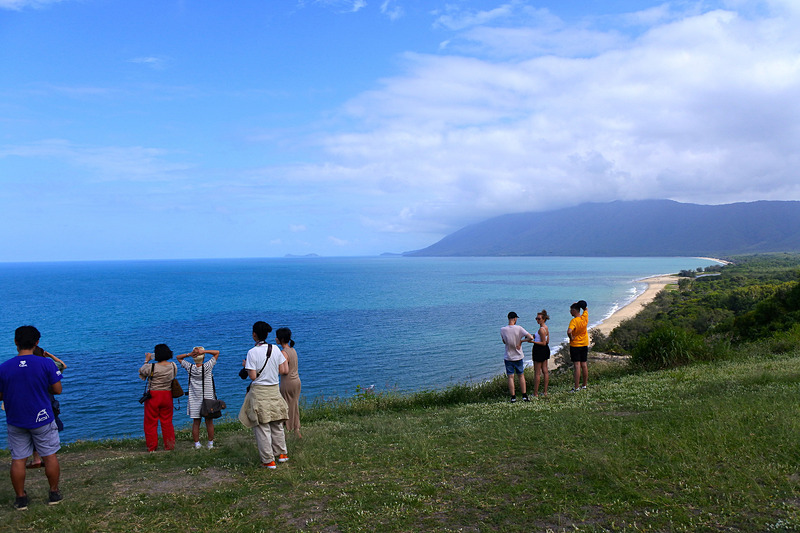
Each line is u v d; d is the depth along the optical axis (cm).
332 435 871
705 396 902
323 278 17962
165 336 4838
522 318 6269
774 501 433
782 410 703
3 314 6975
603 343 3653
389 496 515
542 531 418
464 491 514
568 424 761
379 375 3180
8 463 809
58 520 497
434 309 7356
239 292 11231
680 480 493
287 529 452
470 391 1358
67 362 3628
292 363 877
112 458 788
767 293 5666
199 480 620
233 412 2256
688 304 6234
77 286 14338
